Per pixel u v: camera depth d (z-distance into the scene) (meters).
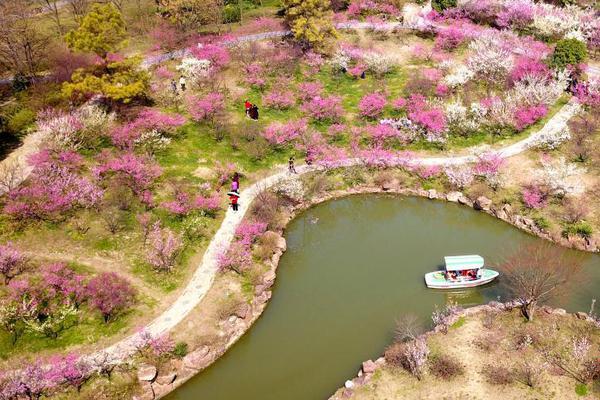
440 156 60.06
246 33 82.94
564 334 38.25
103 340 39.06
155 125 59.06
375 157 58.84
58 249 45.47
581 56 67.25
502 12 81.69
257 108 65.38
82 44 57.53
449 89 68.56
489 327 39.06
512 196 53.91
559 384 34.91
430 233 51.91
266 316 42.69
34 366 35.97
